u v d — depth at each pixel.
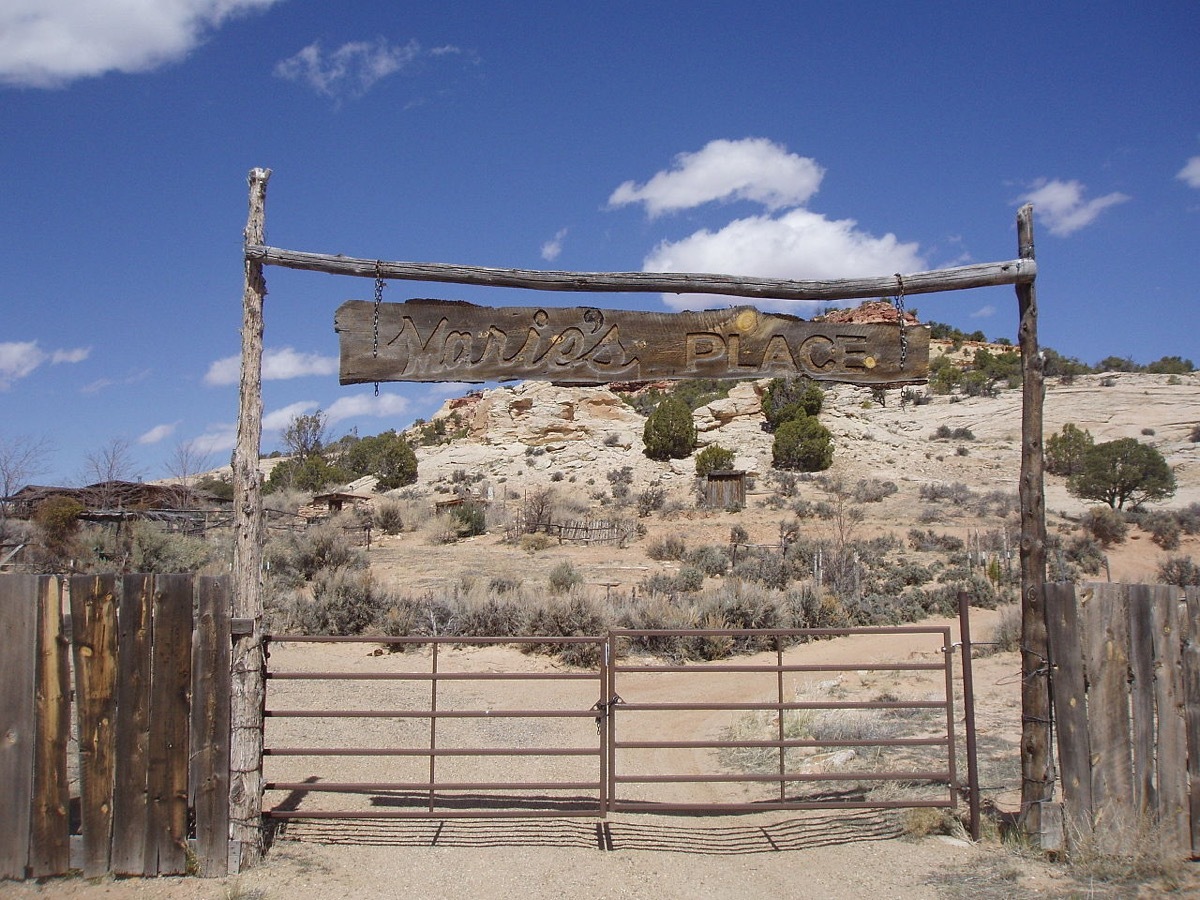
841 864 6.60
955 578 27.78
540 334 7.44
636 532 40.94
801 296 7.53
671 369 7.56
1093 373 98.12
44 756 6.21
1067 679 6.71
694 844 7.05
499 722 11.92
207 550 27.98
